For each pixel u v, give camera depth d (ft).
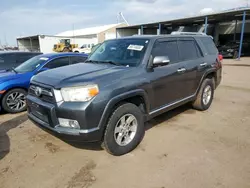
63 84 9.05
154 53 11.78
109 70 10.41
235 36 89.10
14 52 24.22
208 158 10.01
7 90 16.48
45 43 126.41
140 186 8.20
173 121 14.65
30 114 11.00
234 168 9.21
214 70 16.89
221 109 17.28
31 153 10.70
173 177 8.68
